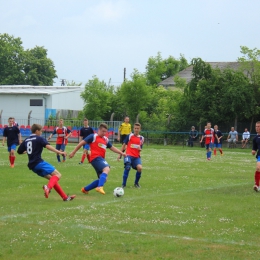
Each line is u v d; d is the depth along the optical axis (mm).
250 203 12289
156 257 7359
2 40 86562
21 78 86125
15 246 7844
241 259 7305
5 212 10531
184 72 76812
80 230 8922
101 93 53875
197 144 45969
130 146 15180
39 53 90250
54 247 7820
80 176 17938
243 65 49312
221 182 16938
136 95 51344
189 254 7520
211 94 46094
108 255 7438
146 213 10617
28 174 18344
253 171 21375
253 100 45281
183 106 47562
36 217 9992
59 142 24250
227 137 45969
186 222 9758
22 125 51031
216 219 10133
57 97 56219
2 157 27375
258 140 15008
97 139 13125
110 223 9555
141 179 17438
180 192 14188
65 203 11805
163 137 47812
